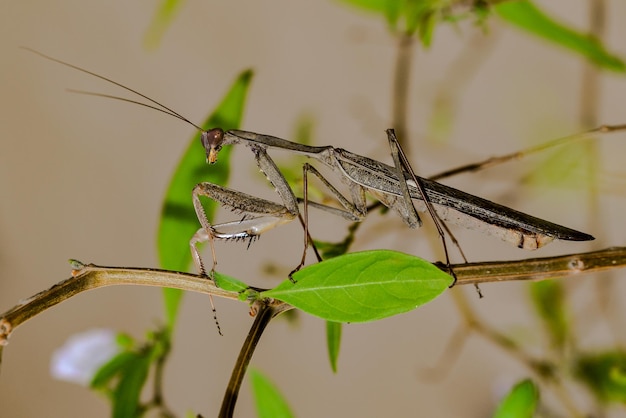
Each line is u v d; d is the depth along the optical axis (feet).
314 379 1.46
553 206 1.39
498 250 1.43
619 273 1.37
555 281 1.30
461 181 1.43
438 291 1.13
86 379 1.24
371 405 1.45
